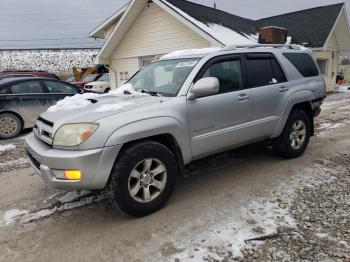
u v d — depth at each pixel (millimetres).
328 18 17656
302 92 5215
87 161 3148
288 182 4430
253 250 2961
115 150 3268
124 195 3389
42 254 3053
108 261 2904
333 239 3074
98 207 3957
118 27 15234
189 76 3998
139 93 4273
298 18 19172
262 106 4637
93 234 3350
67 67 61469
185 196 4109
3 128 8430
